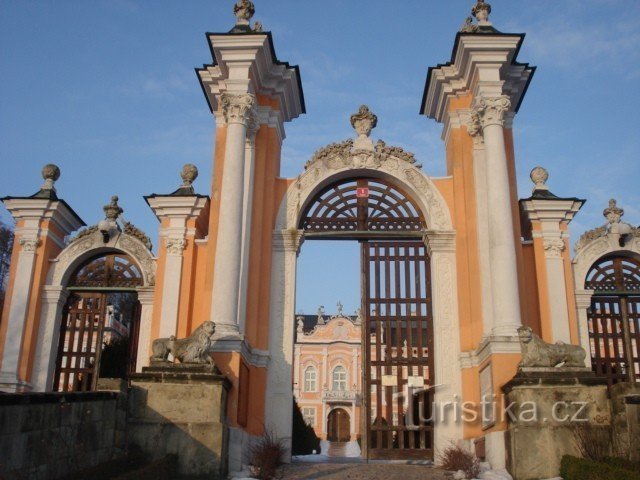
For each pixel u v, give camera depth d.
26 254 18.17
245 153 15.16
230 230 13.66
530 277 16.55
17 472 7.82
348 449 37.62
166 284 17.00
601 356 18.72
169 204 17.66
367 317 15.34
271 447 12.23
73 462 9.32
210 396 11.45
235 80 14.84
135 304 18.48
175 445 11.14
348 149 16.17
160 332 16.56
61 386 28.36
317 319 65.00
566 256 16.83
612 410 10.88
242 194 14.12
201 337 11.94
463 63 15.38
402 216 15.96
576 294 17.20
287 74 16.03
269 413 14.13
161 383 11.48
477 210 14.89
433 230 15.30
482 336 13.96
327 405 56.69
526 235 17.67
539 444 10.88
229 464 11.88
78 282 18.36
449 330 14.68
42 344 17.59
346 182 16.36
